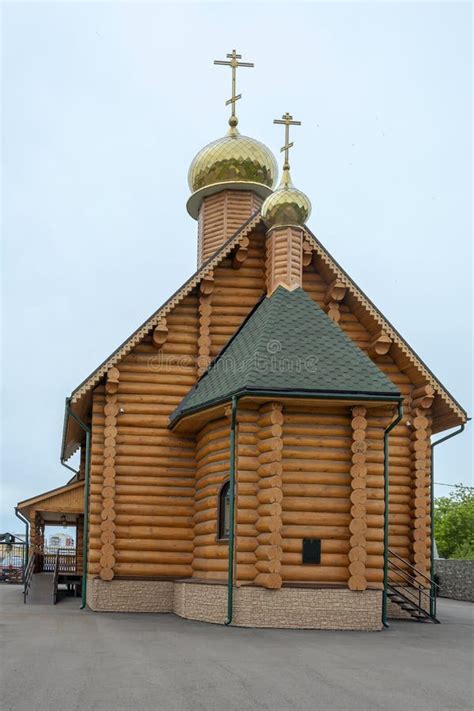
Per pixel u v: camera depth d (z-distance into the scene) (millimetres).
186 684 9984
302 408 17781
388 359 22406
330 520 17391
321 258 22047
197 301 22328
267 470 17266
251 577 17172
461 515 52469
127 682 10055
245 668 11258
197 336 22109
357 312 22484
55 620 17953
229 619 17000
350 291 22078
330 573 17203
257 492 17500
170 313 22078
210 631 15953
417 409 22047
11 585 36719
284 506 17297
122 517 20734
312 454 17594
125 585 20469
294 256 21078
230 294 22422
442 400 21844
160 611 20391
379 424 18047
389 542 21547
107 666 11219
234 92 27172
